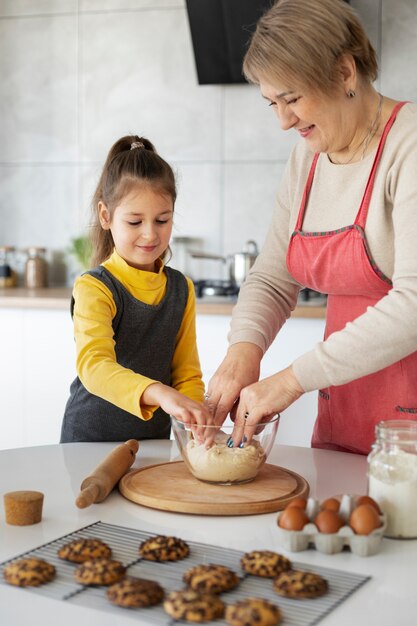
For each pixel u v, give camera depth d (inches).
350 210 57.5
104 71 142.9
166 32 139.2
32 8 145.5
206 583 36.0
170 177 68.9
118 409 67.5
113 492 51.3
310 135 54.8
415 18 127.9
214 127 139.3
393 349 50.6
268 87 51.5
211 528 44.8
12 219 150.5
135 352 68.7
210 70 134.4
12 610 34.7
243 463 50.7
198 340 116.0
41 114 147.0
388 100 56.4
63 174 146.8
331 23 49.3
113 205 67.6
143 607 34.9
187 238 141.8
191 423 53.9
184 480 52.2
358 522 41.1
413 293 50.4
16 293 130.0
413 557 41.2
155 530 44.3
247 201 139.0
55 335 122.0
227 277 140.9
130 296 67.5
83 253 141.6
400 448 44.4
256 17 125.9
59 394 122.8
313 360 51.9
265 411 52.5
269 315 63.3
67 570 38.8
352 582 37.6
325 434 63.9
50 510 47.3
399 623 33.9
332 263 58.9
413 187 52.4
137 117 142.3
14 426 125.3
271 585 37.1
